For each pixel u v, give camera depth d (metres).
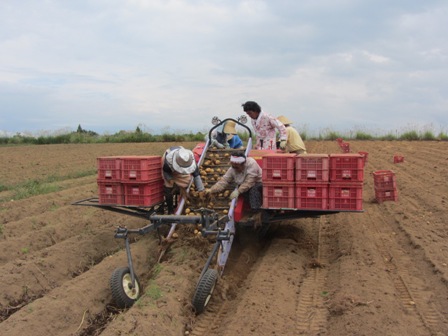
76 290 5.46
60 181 14.00
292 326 4.49
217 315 5.04
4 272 6.03
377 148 25.83
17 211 9.41
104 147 28.00
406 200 10.23
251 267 6.58
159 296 5.01
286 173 6.34
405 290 5.27
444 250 6.44
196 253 6.27
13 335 4.54
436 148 24.39
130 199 6.93
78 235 7.88
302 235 7.93
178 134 35.62
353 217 8.96
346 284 5.32
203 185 7.45
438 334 4.19
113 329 4.34
